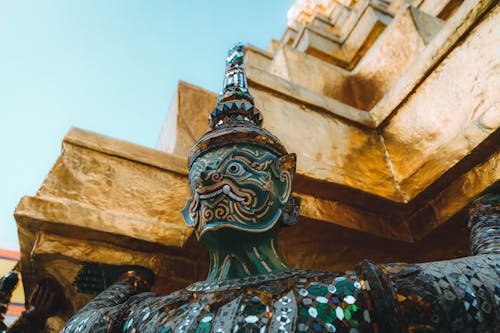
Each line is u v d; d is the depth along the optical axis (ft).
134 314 5.06
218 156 5.81
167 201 9.18
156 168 9.51
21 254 8.79
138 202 8.94
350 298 4.10
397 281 4.09
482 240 5.65
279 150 6.19
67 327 5.50
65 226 8.16
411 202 9.53
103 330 5.00
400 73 14.99
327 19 32.35
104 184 8.88
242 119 6.61
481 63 9.08
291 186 5.90
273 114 10.21
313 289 4.26
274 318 4.05
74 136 9.18
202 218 5.52
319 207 9.32
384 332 3.82
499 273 4.33
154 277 8.68
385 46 16.05
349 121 11.25
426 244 9.69
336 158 10.06
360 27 24.22
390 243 9.69
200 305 4.55
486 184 8.19
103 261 8.37
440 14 20.98
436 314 3.86
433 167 9.22
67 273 8.38
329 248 9.78
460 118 9.20
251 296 4.42
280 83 10.89
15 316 20.70
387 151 10.86
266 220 5.48
